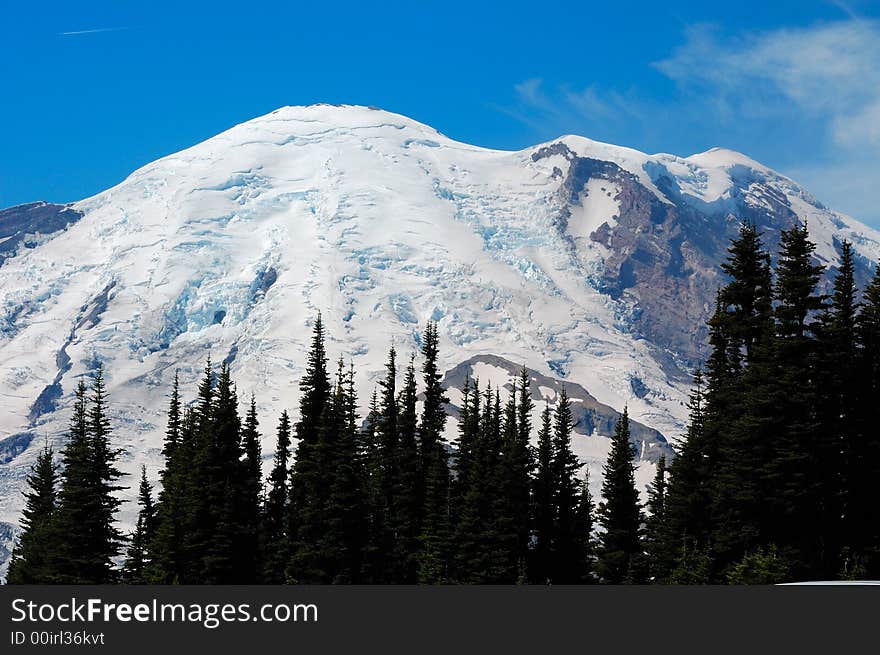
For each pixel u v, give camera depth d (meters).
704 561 94.12
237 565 106.88
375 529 107.25
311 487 109.62
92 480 108.12
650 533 113.75
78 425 109.94
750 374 95.25
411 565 110.00
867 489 91.88
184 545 106.56
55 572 105.25
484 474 109.25
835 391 92.25
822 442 90.50
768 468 91.00
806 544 91.25
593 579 114.19
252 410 124.19
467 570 104.56
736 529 94.06
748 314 103.56
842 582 57.16
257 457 123.12
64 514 106.25
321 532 107.88
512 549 109.69
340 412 114.50
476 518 105.50
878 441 91.19
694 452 105.94
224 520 106.69
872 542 90.69
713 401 105.25
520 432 124.62
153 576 105.94
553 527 114.38
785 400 91.00
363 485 108.62
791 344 91.31
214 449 109.31
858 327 94.50
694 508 102.81
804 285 92.25
